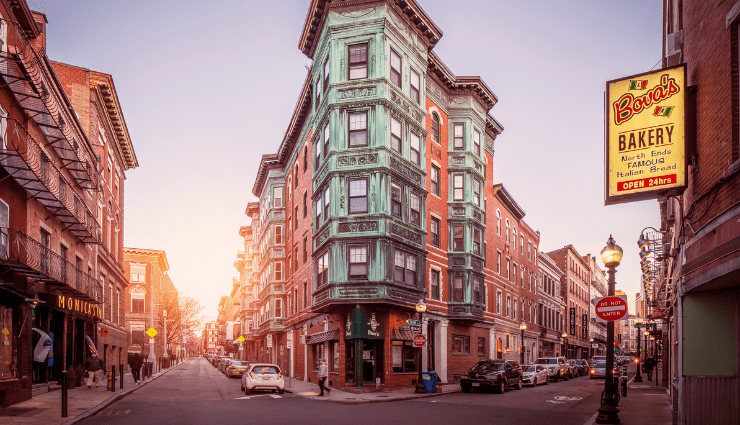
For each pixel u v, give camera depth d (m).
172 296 88.06
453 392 29.27
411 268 30.61
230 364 46.12
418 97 32.34
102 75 35.25
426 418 16.91
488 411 19.30
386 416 17.41
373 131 28.80
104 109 37.97
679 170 11.43
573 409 20.34
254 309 65.25
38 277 21.91
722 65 9.91
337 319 29.94
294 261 43.78
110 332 40.66
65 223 26.66
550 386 35.62
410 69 31.47
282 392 28.41
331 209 29.05
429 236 34.16
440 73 35.72
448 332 36.03
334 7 30.02
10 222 19.73
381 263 28.05
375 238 28.09
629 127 12.05
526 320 53.94
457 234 36.91
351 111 29.30
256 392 29.03
